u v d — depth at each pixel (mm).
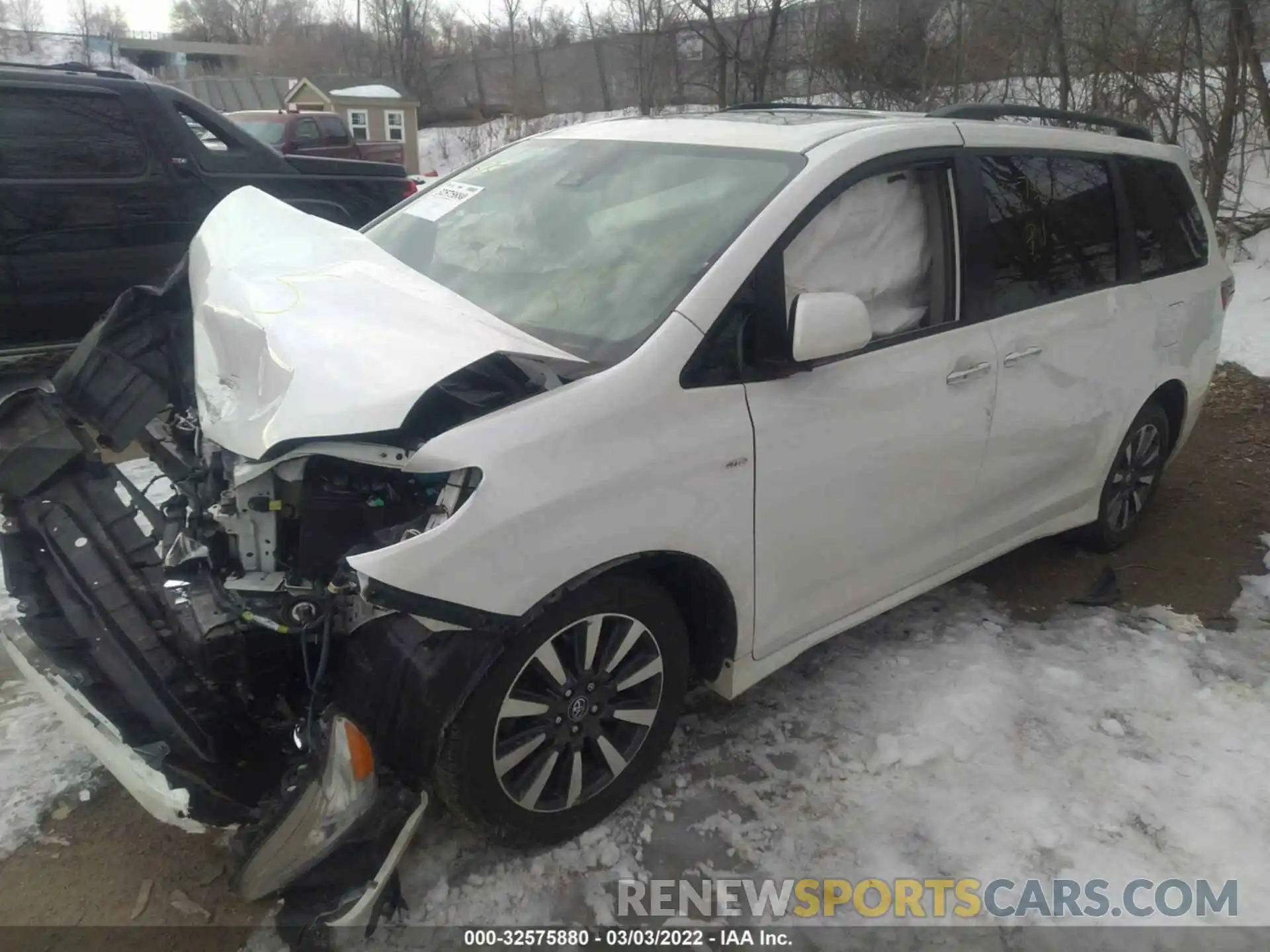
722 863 2604
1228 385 6652
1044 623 3834
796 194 2771
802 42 14672
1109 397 3918
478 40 35062
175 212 5969
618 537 2381
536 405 2309
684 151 3133
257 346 2404
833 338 2582
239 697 2387
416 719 2223
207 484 2695
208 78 33406
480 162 3723
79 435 2988
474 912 2424
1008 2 11211
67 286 5637
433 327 2367
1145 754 3043
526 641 2348
